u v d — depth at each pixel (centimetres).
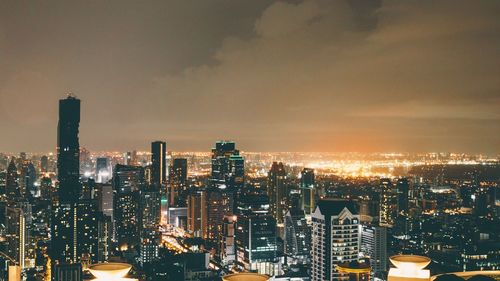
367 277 3569
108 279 1098
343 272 3597
